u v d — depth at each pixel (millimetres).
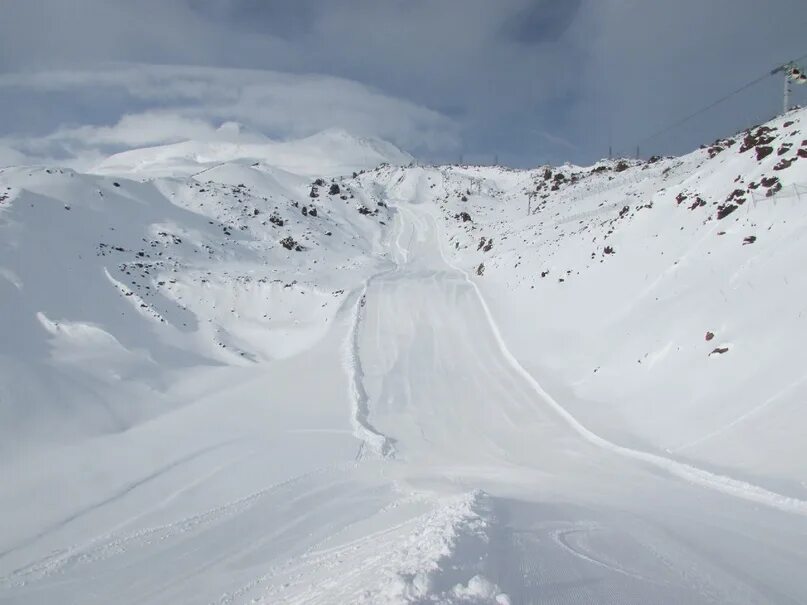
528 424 19938
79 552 11547
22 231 32469
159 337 29781
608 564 6754
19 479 15570
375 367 26953
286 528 11469
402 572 5633
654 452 15508
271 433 19453
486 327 32750
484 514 8398
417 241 66375
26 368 21219
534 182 88438
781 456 12891
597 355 23625
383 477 14812
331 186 78625
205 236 45812
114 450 17844
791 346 16328
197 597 8758
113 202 44281
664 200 29859
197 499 14102
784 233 20422
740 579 6691
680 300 22078
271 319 34969
